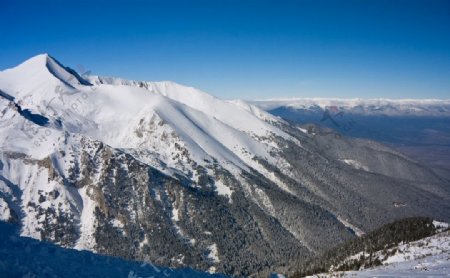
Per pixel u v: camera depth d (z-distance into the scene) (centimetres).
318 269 13700
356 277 7519
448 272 6906
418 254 10731
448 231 12312
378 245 13938
